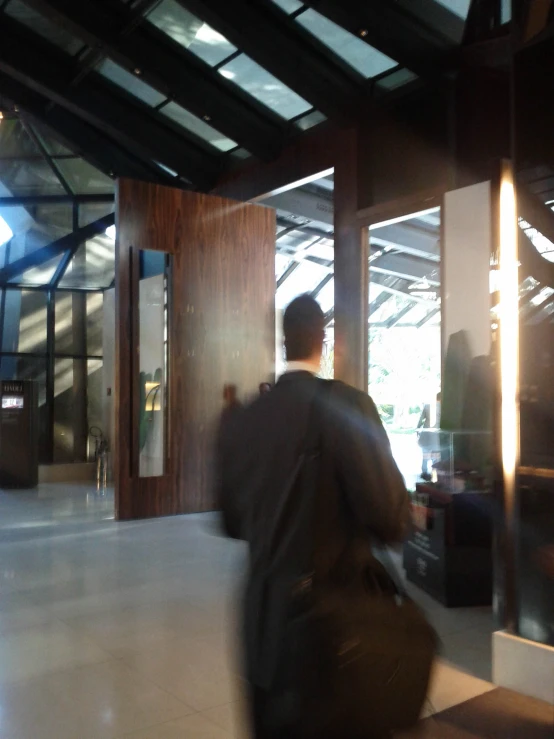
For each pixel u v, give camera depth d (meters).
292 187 9.52
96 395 13.97
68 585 5.77
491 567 5.24
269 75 8.45
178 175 11.18
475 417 5.74
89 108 9.82
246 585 1.94
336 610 1.76
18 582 5.86
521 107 3.79
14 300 13.24
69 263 13.16
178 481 9.16
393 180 7.79
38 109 10.57
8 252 12.72
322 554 1.81
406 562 6.06
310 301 2.10
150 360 9.41
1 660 4.13
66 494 11.36
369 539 1.89
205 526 8.32
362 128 8.11
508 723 3.26
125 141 10.49
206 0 7.29
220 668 3.99
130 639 4.48
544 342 3.59
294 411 1.91
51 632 4.62
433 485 5.66
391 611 1.83
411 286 13.65
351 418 1.86
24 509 9.75
